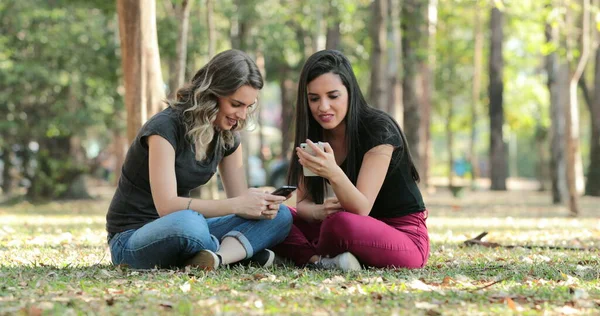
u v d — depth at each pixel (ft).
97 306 12.35
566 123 44.55
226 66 15.98
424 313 12.16
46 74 54.24
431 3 66.95
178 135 16.29
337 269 16.67
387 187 17.25
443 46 87.97
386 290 14.06
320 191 18.03
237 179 17.79
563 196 61.00
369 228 16.46
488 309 12.56
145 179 16.67
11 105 57.06
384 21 49.62
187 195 17.22
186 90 16.42
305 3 59.26
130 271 16.29
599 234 29.84
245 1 65.26
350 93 16.84
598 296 14.03
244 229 16.88
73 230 29.55
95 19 58.59
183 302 12.61
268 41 68.74
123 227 16.85
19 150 58.80
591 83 104.78
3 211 46.55
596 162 75.77
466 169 156.46
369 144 16.84
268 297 13.32
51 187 60.23
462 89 107.45
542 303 13.20
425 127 88.48
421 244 17.33
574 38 54.44
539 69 117.29
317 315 11.96
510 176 176.24
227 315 11.61
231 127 16.74
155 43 28.27
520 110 121.90
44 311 11.87
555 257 20.66
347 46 69.15
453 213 47.55
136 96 27.99
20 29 54.85
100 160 63.67
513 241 26.78
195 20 56.95
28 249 21.71
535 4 54.39
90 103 59.36
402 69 66.44
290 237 17.61
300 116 17.39
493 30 86.53
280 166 78.74
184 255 16.28
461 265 18.38
